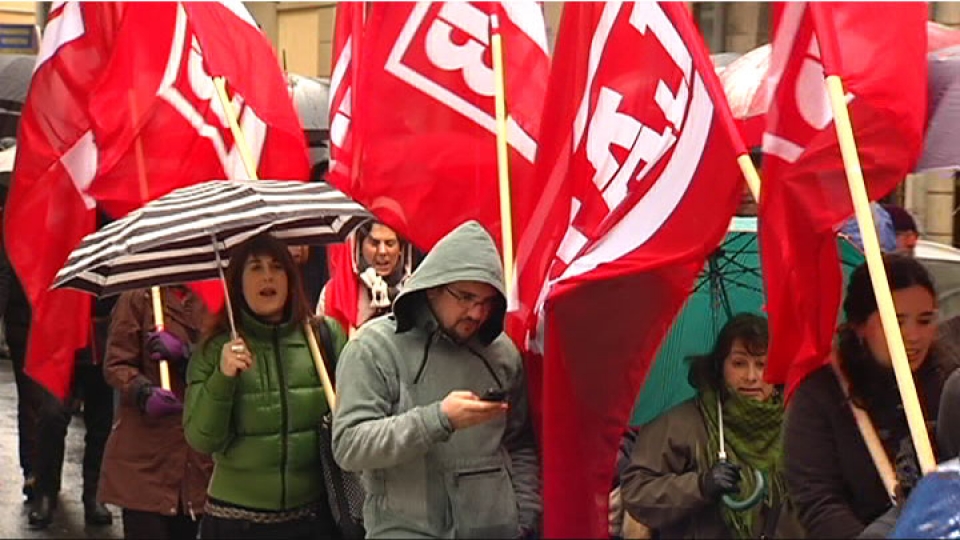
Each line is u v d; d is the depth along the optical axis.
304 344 5.64
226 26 7.19
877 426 5.04
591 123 5.65
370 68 6.88
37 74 7.28
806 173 5.07
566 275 5.07
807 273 5.06
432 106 6.85
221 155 7.44
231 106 6.90
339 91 7.19
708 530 5.25
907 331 5.13
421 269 4.90
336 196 5.77
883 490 5.00
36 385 8.33
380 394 4.88
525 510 5.01
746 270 5.91
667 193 5.29
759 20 12.84
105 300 7.95
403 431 4.71
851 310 5.10
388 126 6.86
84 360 7.94
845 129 4.78
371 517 4.90
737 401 5.29
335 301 7.07
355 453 4.80
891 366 5.04
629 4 5.58
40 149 7.29
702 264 5.33
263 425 5.55
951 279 7.47
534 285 5.62
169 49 7.43
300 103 10.03
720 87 5.23
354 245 7.09
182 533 7.06
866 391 5.04
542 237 5.69
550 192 5.73
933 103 5.85
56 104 7.32
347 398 4.88
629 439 5.95
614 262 5.14
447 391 4.91
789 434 5.06
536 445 5.27
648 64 5.55
